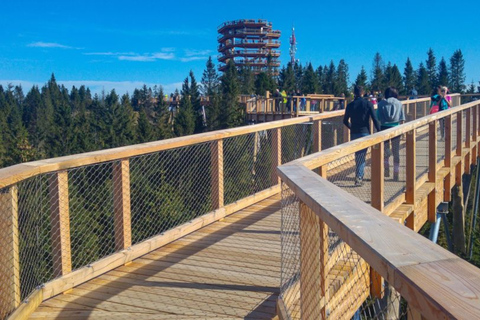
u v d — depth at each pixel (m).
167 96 77.56
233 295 3.81
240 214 6.46
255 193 7.23
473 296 1.02
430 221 7.15
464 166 10.05
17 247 3.40
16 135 46.91
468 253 13.83
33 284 3.76
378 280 3.05
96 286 4.09
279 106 30.45
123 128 51.78
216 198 6.25
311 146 8.94
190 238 5.43
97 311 3.59
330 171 4.53
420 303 1.08
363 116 7.62
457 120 9.05
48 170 3.73
